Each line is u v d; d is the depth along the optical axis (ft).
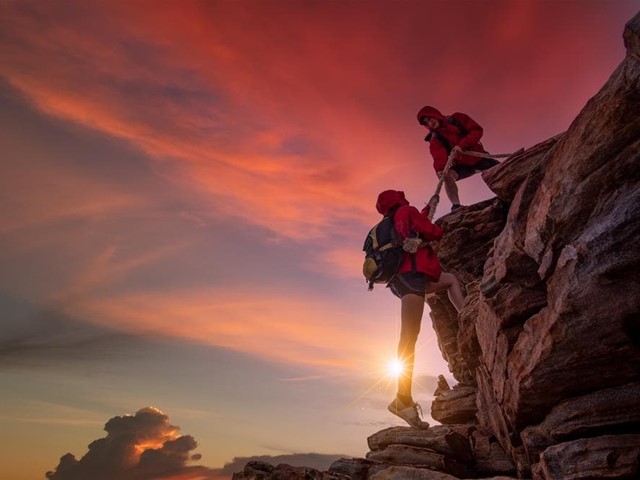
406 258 18.12
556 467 12.55
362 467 18.33
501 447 18.15
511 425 15.88
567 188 12.30
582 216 12.12
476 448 18.60
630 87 10.61
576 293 11.86
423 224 17.90
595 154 11.57
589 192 11.86
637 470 11.18
